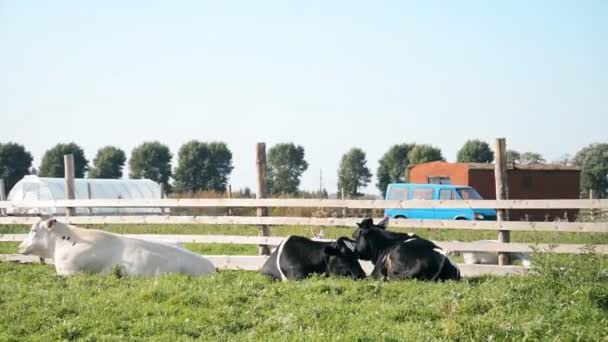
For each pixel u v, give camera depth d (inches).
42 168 2913.4
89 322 351.3
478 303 357.1
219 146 3034.0
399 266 471.8
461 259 627.2
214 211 1462.8
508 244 531.8
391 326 329.4
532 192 1462.8
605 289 355.6
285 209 1240.2
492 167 1454.2
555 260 418.3
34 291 437.7
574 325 316.2
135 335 331.9
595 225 506.6
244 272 530.0
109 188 1646.2
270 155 3193.9
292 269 486.6
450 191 1135.0
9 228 960.3
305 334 316.5
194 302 391.9
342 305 372.2
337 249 486.9
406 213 1147.3
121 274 501.7
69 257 520.1
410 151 2834.6
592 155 2657.5
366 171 3009.4
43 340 326.0
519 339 303.0
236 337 323.3
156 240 597.0
